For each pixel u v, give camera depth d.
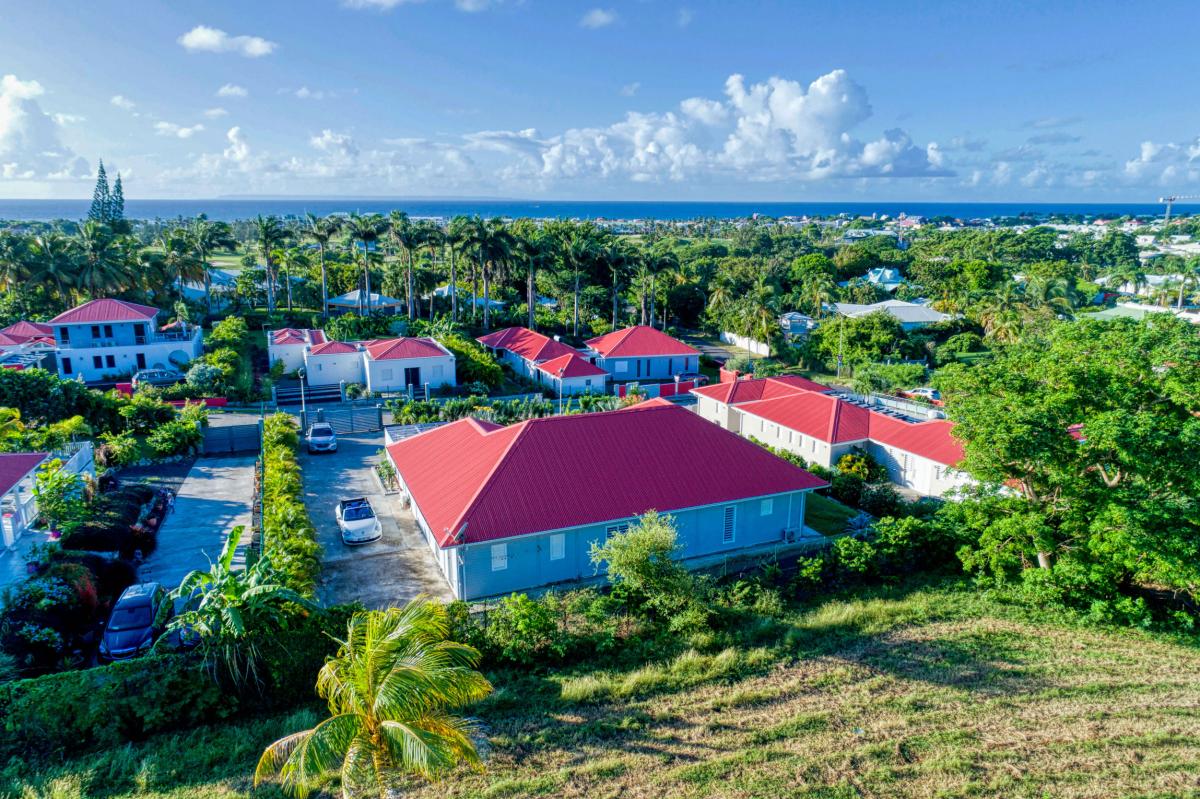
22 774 17.69
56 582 24.30
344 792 13.25
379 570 30.23
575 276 94.25
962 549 30.92
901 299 125.38
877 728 20.39
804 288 118.69
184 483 40.81
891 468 44.12
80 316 61.41
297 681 21.11
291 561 25.31
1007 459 28.56
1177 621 27.66
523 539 28.38
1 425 36.72
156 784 17.61
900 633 26.14
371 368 61.59
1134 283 147.38
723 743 19.61
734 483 32.88
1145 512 25.88
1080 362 28.92
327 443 47.28
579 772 18.36
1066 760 19.19
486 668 23.19
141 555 30.67
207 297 89.81
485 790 17.66
